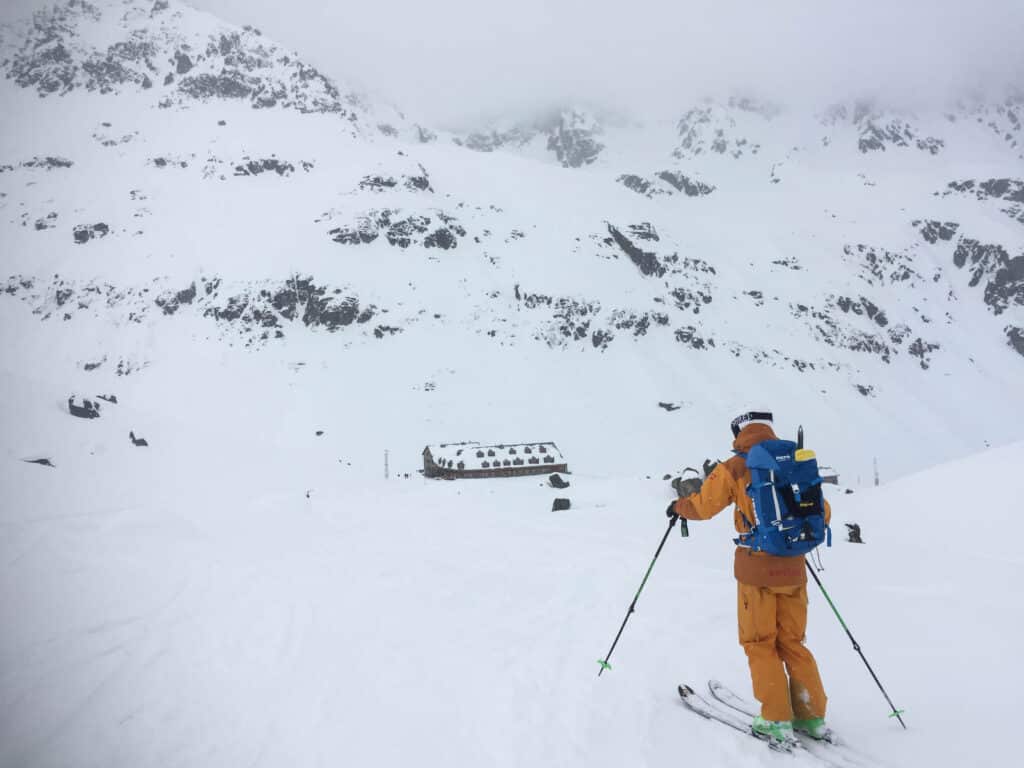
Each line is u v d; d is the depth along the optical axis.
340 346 162.75
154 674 4.64
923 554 12.87
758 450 3.93
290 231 198.12
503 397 150.75
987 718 4.15
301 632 5.74
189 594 6.77
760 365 185.25
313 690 4.52
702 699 4.45
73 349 158.75
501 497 34.12
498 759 3.60
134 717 3.95
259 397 141.50
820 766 3.54
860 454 154.62
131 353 157.25
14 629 5.20
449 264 197.25
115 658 4.86
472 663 5.15
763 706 3.86
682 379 170.00
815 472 3.93
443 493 39.59
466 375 157.12
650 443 138.38
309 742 3.76
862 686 4.88
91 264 191.00
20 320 169.88
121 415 62.53
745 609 4.04
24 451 44.28
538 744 3.78
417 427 135.38
